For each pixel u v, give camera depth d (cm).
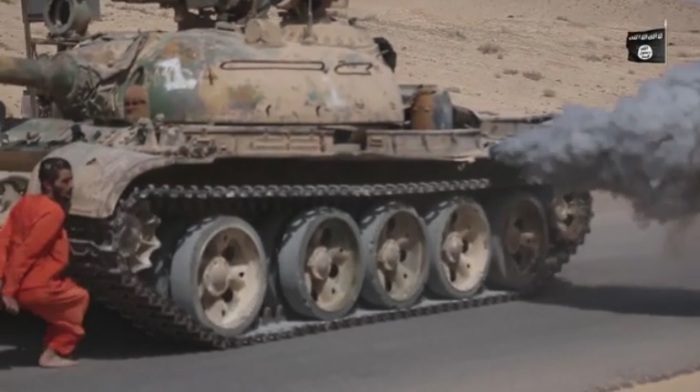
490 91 5859
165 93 1803
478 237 2111
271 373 1531
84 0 2039
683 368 1546
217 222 1688
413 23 7619
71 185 1553
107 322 1912
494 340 1752
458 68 6272
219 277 1700
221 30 1934
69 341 1585
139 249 1596
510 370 1536
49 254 1533
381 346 1711
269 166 1777
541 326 1873
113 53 1886
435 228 2014
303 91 1891
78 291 1575
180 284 1645
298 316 1847
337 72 1953
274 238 1823
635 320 1920
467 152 2020
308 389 1439
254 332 1745
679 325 1875
